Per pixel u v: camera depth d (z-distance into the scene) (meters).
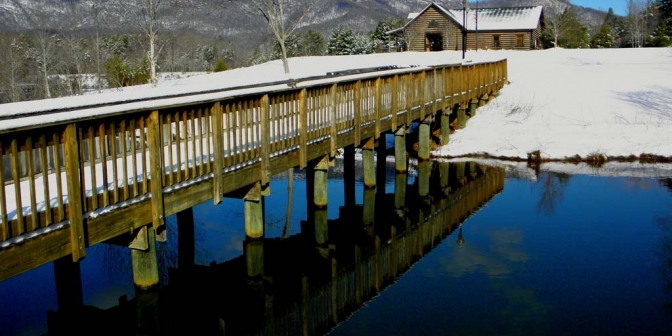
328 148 11.05
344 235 11.29
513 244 10.52
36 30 44.62
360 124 12.25
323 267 9.70
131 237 6.95
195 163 7.42
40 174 7.50
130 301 7.55
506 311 7.79
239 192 9.40
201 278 9.16
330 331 7.29
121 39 51.72
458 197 14.09
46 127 5.36
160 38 41.31
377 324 7.47
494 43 49.47
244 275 9.30
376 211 12.93
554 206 13.06
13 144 5.12
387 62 38.50
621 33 70.88
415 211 12.95
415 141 20.05
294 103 9.75
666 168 16.75
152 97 10.83
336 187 15.16
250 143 9.29
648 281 8.73
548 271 9.19
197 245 10.38
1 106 10.20
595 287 8.54
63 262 7.93
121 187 6.45
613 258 9.72
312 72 33.75
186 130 7.23
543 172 16.53
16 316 7.60
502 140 19.08
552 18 62.09
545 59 36.38
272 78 28.30
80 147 5.80
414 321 7.54
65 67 42.50
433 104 17.11
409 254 10.16
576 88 24.36
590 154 17.75
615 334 7.13
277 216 12.49
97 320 7.48
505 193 14.31
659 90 23.72
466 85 20.41
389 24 68.56
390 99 13.97
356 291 8.60
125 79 39.34
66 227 5.71
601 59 36.53
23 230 5.29
